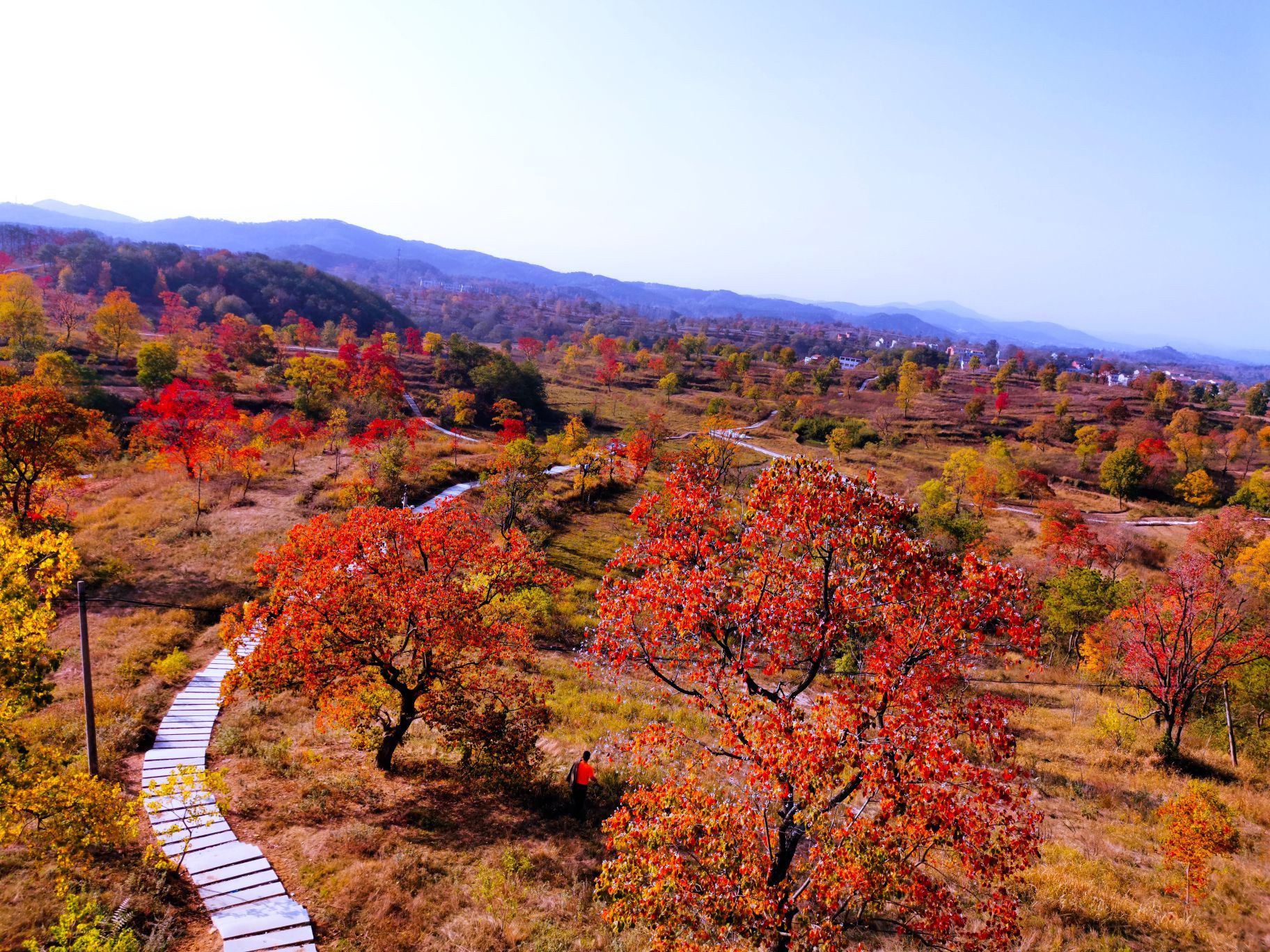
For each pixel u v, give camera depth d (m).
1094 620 43.44
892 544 11.57
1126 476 96.00
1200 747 32.62
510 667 31.00
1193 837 18.66
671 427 121.75
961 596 11.68
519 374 124.69
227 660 26.02
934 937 10.86
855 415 143.88
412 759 21.91
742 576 13.56
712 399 145.25
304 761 20.39
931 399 163.12
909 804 10.42
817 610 12.46
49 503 42.12
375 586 19.55
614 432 119.81
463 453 75.62
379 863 15.50
